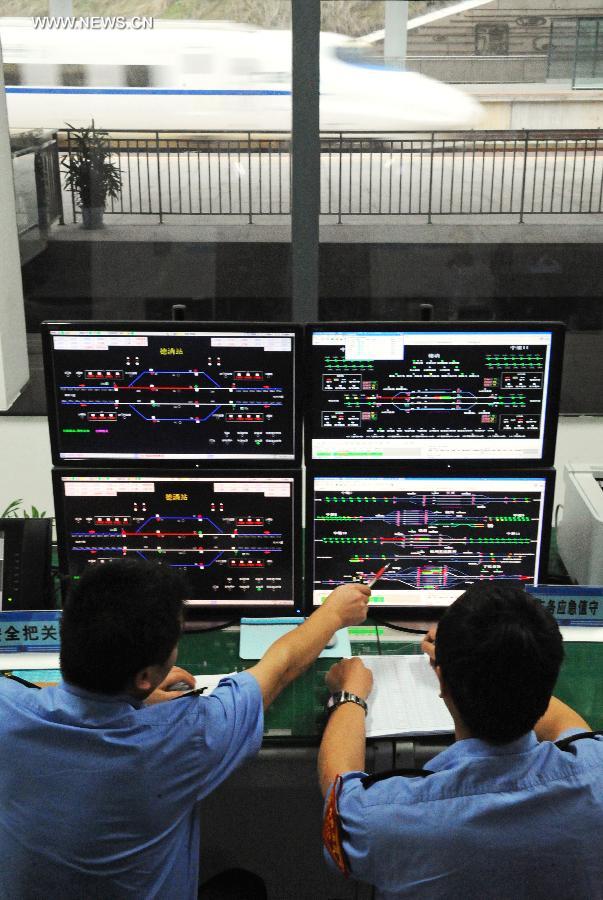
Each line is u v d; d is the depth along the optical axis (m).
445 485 1.96
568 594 1.97
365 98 4.74
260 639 1.99
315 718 1.76
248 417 1.93
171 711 1.33
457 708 1.23
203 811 2.36
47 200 5.06
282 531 2.00
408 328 1.86
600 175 4.90
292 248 4.46
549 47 4.59
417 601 2.05
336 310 5.28
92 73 4.74
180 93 4.77
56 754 1.27
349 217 5.05
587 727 1.49
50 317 5.33
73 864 1.27
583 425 4.84
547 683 1.19
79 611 1.28
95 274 5.24
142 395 1.92
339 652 1.96
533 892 1.19
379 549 2.01
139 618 1.27
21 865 1.29
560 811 1.18
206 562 2.02
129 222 5.12
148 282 5.27
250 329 1.86
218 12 4.58
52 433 1.95
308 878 2.19
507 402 1.92
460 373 1.89
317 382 1.90
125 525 2.00
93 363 1.89
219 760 1.36
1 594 1.98
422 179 4.94
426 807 1.20
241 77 4.73
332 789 1.34
